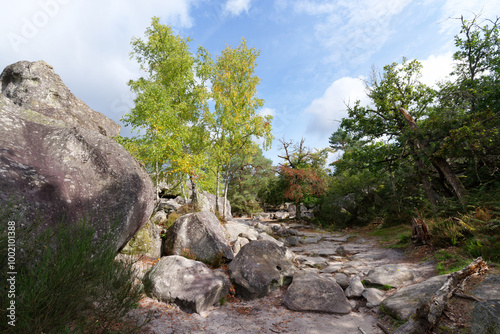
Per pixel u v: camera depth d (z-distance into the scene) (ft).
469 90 42.22
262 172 115.85
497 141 35.09
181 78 52.49
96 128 29.50
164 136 38.14
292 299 18.65
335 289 19.36
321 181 77.56
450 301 13.91
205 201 58.95
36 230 12.16
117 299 11.36
